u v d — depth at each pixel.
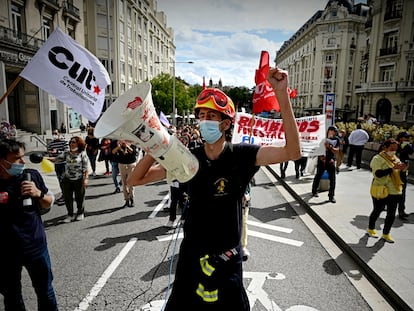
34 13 20.86
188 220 1.87
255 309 3.17
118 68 37.47
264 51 2.68
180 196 5.40
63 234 5.19
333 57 52.34
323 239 5.12
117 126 1.47
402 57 29.09
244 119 6.50
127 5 39.88
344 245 4.70
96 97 4.06
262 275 3.87
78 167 5.72
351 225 5.47
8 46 18.03
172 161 1.61
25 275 3.79
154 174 1.98
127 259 4.25
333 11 51.34
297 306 3.22
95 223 5.75
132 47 41.94
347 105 51.84
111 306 3.19
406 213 6.32
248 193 4.35
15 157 2.43
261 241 5.00
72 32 26.94
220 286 1.76
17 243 2.44
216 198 1.78
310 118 7.12
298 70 64.81
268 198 7.96
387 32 30.61
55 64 3.69
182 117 44.72
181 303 1.83
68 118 26.34
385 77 31.59
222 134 1.79
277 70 1.56
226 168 1.77
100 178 10.23
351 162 12.60
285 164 10.16
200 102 1.76
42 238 2.60
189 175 1.67
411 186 9.20
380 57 31.16
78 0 27.41
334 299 3.36
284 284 3.66
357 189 8.54
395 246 4.54
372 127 14.20
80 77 3.88
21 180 2.50
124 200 7.47
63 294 3.39
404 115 29.66
